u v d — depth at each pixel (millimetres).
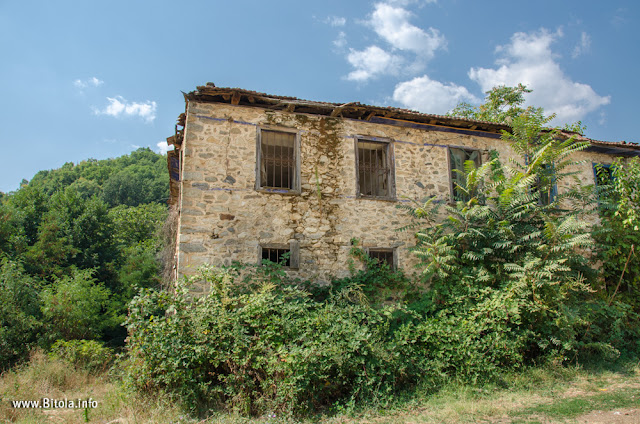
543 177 9414
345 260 8758
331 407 5582
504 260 8523
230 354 5660
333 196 9000
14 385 6445
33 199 19703
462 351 6504
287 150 9172
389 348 6160
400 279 8805
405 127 9961
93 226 19859
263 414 5328
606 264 10039
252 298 6484
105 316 13680
